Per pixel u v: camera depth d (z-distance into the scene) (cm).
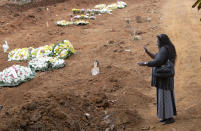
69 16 1731
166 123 504
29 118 467
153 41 1127
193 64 853
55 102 529
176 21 1490
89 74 785
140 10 1870
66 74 789
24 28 1412
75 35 1268
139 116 554
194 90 666
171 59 473
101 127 510
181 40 1136
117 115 545
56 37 1241
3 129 433
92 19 1630
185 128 473
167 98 483
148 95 663
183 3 2058
